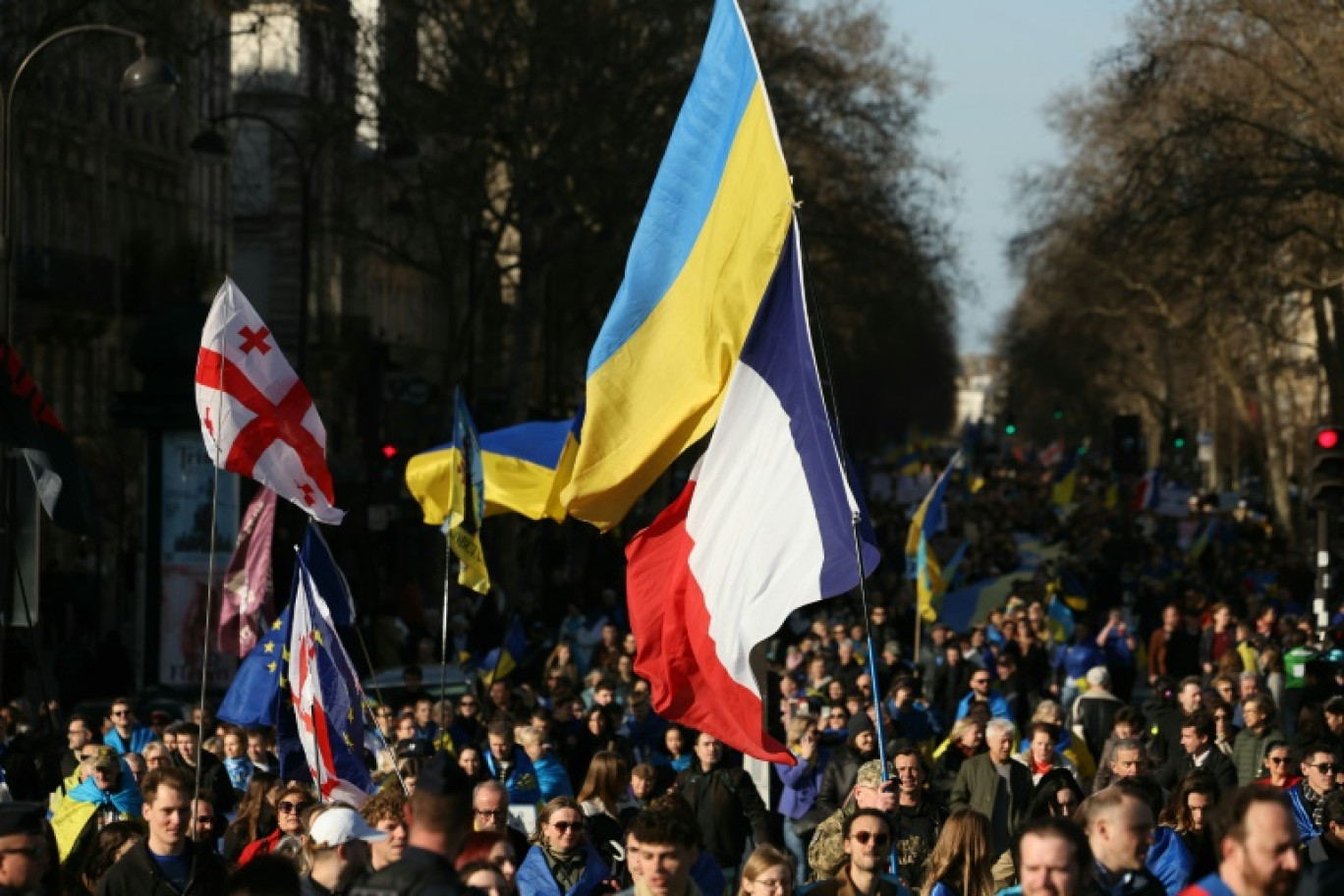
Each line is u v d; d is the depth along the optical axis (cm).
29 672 8788
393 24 12100
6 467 3784
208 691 6688
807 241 14650
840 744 4334
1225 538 14438
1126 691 6762
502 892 2008
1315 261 12975
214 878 2495
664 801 2300
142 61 6175
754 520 2655
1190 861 2669
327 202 17675
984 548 13412
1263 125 10981
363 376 13125
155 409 6719
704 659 2664
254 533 4656
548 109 12206
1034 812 3381
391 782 2806
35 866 2034
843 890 2402
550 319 15188
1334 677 5594
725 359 2852
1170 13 11094
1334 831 2616
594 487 2898
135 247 13225
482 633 8519
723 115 2869
